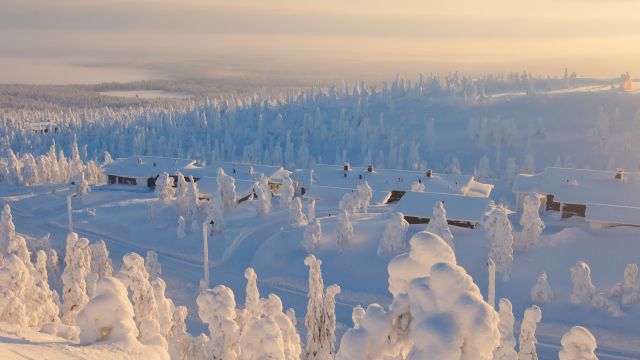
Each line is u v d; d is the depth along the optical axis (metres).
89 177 135.38
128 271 25.03
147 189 118.06
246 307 29.02
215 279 72.12
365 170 108.88
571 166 177.12
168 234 87.31
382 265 68.88
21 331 15.91
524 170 161.38
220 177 93.38
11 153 136.88
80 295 36.31
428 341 5.73
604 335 53.09
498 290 61.69
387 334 6.61
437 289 5.97
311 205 78.12
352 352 6.55
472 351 5.80
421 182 100.00
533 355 30.09
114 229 91.75
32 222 99.19
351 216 84.94
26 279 27.31
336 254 72.50
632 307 56.22
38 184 133.25
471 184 102.25
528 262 65.44
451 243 65.75
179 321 28.14
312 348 30.03
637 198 82.62
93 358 12.97
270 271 72.31
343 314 60.25
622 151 186.62
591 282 61.09
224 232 85.62
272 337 18.23
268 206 93.19
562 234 70.25
